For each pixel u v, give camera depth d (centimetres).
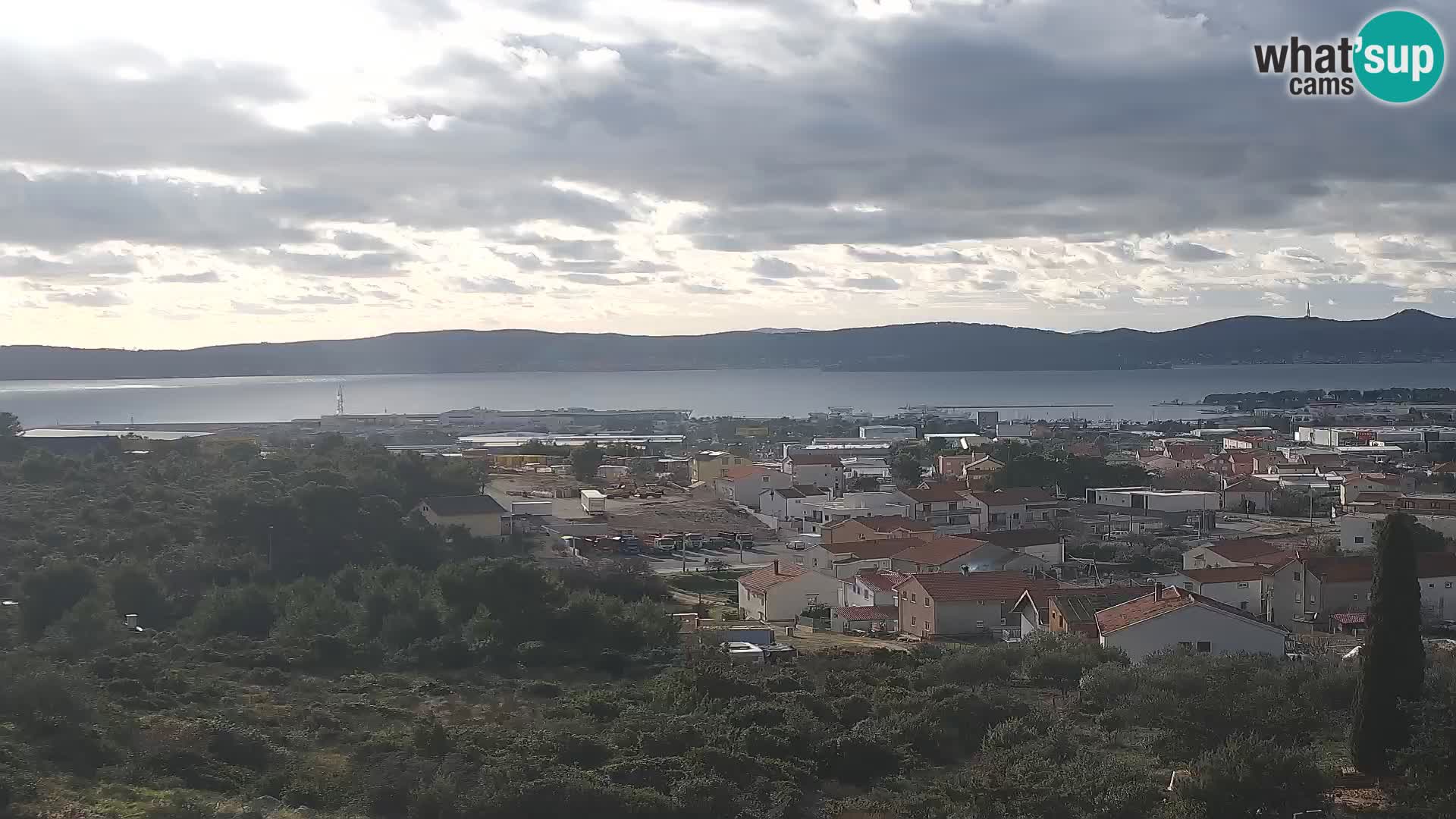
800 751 4138
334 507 8912
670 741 4159
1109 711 4331
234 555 8188
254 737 4131
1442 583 7662
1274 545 9500
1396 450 19575
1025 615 7244
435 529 9719
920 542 9600
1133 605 6053
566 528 11950
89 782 3566
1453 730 3244
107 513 8806
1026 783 3419
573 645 6519
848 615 7969
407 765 3803
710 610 8638
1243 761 3250
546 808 3475
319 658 6009
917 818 3466
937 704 4447
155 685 4953
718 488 15262
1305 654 5772
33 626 6256
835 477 15650
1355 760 3547
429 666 6028
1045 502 12781
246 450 13200
